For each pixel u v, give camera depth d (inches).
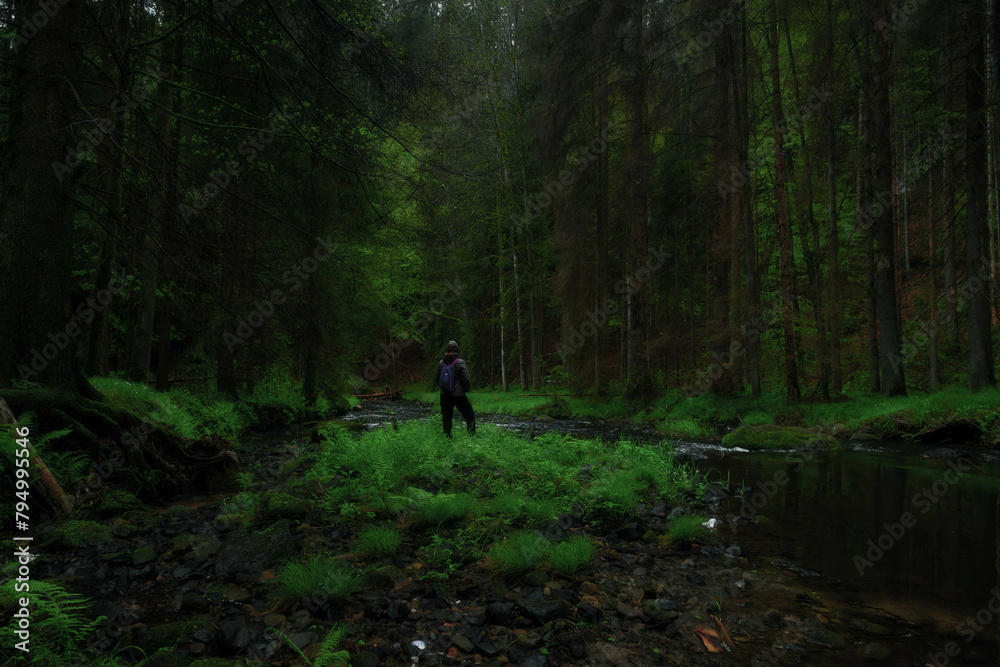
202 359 694.5
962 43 503.5
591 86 714.8
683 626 125.7
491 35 948.0
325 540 175.6
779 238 573.9
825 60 599.5
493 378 1261.1
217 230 232.2
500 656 111.6
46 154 230.1
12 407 212.5
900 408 470.3
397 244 515.2
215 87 337.1
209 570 155.2
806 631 123.6
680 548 179.8
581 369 791.7
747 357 716.7
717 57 633.0
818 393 612.4
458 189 279.9
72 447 226.1
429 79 252.7
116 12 245.4
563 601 131.1
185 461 261.0
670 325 830.5
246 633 113.2
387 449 278.1
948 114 547.5
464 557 159.8
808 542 186.2
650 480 267.6
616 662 110.0
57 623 107.0
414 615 126.6
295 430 527.5
